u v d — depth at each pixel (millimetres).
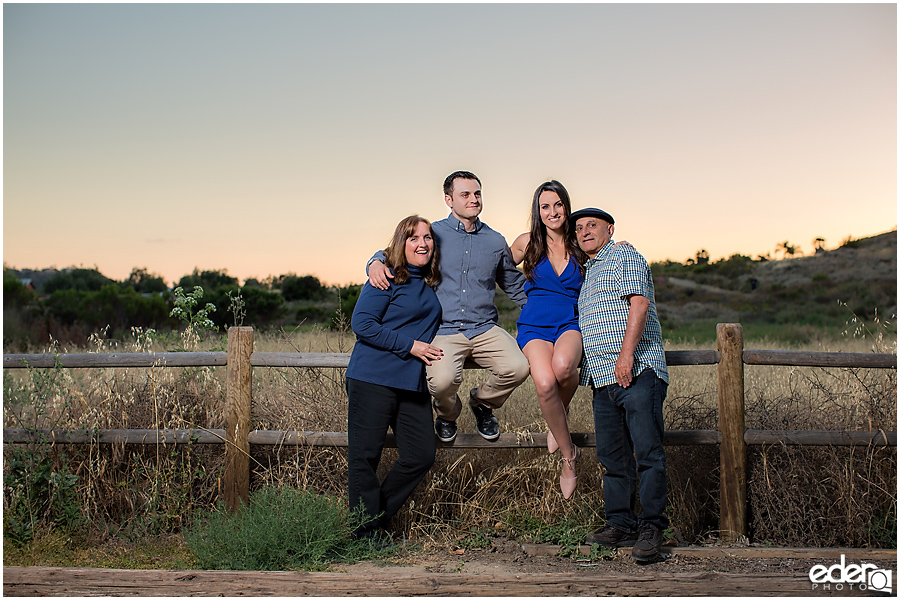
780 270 50844
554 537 4441
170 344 5629
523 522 4613
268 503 4227
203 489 4742
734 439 4496
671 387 5633
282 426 4852
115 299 21406
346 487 4727
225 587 3600
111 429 4668
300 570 3943
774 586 3674
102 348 5977
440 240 4277
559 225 4168
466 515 4688
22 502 4402
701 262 56812
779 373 5883
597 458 4660
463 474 4820
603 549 4215
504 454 4895
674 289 47406
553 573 3826
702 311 39094
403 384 4074
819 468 4590
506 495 4777
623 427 4148
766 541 4492
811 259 52375
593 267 4160
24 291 20672
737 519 4488
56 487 4477
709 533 4641
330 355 4602
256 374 5469
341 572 3908
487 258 4273
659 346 4113
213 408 5004
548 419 4074
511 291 4582
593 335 4074
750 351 4527
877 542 4410
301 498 4242
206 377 5066
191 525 4578
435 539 4508
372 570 3963
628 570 3992
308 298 24844
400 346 4023
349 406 4195
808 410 4891
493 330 4215
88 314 20500
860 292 39875
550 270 4230
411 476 4254
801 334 19703
